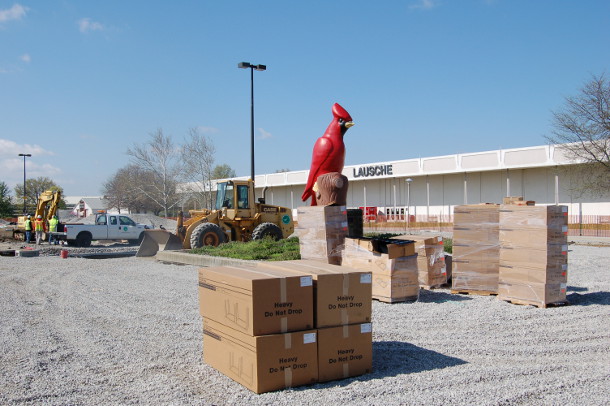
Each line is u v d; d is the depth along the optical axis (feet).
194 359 20.75
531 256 30.53
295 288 17.35
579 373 18.69
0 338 24.16
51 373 19.13
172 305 32.27
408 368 19.31
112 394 16.88
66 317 28.96
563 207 30.76
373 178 158.61
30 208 246.88
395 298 31.27
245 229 66.03
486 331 24.85
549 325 26.08
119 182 222.48
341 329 18.11
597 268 47.42
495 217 33.30
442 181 147.13
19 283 43.86
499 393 16.44
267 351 16.79
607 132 93.61
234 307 17.75
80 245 93.09
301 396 16.38
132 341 23.66
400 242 32.12
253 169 80.23
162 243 66.33
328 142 44.65
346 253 34.35
